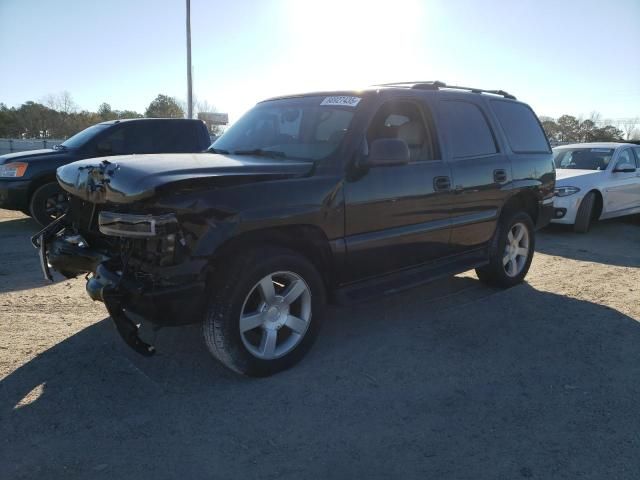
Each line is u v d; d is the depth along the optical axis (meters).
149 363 3.77
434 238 4.64
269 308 3.53
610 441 2.92
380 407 3.26
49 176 8.46
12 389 3.36
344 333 4.44
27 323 4.49
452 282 6.05
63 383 3.46
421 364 3.86
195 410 3.17
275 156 4.09
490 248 5.45
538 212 6.04
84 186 3.51
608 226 10.57
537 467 2.68
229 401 3.29
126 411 3.14
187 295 3.12
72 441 2.83
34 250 7.24
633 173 10.39
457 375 3.70
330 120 4.15
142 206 3.10
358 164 3.90
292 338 3.73
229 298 3.29
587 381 3.63
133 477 2.56
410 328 4.57
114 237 3.54
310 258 3.86
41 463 2.64
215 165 3.46
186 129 9.61
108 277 3.27
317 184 3.65
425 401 3.34
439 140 4.72
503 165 5.36
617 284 6.12
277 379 3.59
